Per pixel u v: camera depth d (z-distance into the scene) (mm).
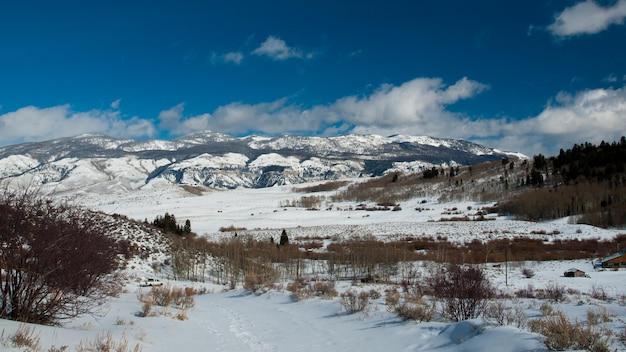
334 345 11047
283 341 11906
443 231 92188
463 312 13742
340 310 16734
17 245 10672
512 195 141875
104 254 12578
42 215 11164
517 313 13547
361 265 52938
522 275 44375
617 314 14086
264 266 50594
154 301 19672
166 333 12391
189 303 20484
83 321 12906
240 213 147500
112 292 17953
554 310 15398
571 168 146125
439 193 166000
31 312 10867
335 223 119938
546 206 113125
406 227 99562
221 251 53344
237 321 16031
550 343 7742
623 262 51406
